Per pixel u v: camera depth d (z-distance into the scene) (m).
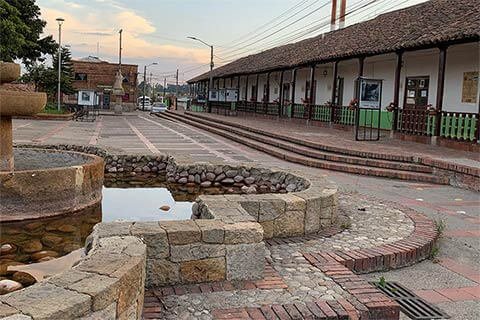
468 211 7.94
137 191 9.90
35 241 6.12
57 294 2.72
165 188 10.27
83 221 7.21
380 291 4.23
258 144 17.00
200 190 10.01
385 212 7.09
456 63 16.98
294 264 4.75
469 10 15.98
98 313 2.77
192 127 27.86
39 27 33.94
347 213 6.95
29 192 7.02
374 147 13.91
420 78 19.05
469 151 13.43
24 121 26.72
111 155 11.81
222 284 4.22
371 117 18.41
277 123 25.45
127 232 4.06
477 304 4.31
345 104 24.53
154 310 3.68
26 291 2.76
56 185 7.29
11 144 7.98
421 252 5.43
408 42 15.62
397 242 5.56
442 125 14.88
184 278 4.18
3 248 5.78
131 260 3.30
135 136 20.12
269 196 5.86
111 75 60.38
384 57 20.05
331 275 4.46
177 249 4.14
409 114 16.44
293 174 8.85
